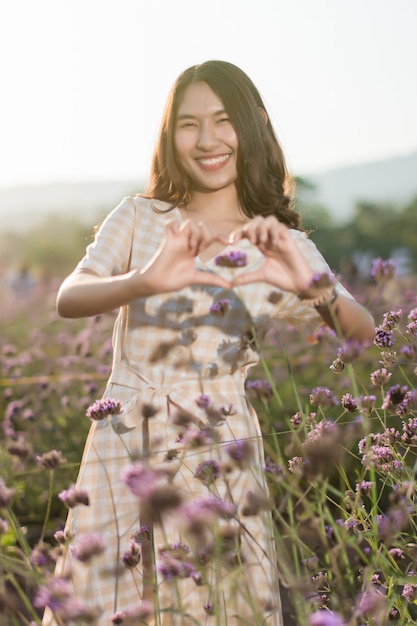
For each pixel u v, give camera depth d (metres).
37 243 43.91
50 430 6.44
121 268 3.05
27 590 3.42
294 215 3.23
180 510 1.91
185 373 2.88
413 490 2.65
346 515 2.84
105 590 2.78
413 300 6.58
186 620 2.66
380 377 2.92
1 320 11.53
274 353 7.38
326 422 2.61
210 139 3.01
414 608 2.91
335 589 2.41
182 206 3.14
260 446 2.89
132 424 2.84
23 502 5.18
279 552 2.26
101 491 2.85
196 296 2.91
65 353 8.51
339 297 2.64
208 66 3.08
